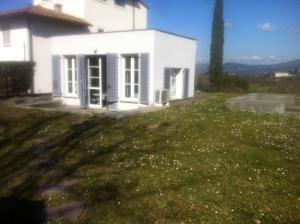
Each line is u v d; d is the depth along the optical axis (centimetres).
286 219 522
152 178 688
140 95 1709
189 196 599
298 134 1120
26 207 571
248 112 1573
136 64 1750
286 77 3297
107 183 668
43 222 519
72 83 1978
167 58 1812
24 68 2020
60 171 754
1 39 2242
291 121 1365
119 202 581
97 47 1814
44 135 1112
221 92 3156
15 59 2180
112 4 2722
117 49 1755
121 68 1767
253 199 588
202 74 3516
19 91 2017
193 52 2158
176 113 1507
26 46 2089
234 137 1062
